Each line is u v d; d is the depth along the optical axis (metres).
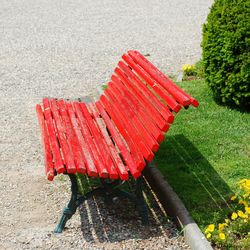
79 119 6.08
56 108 6.34
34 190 5.89
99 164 4.98
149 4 15.68
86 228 5.14
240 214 4.77
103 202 5.57
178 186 5.67
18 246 4.92
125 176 4.82
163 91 5.21
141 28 12.98
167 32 12.60
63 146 5.32
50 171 4.88
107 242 4.92
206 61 7.54
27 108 8.24
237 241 4.75
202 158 6.21
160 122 4.84
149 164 5.96
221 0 7.47
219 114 7.36
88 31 12.77
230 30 7.14
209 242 4.69
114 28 13.02
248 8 7.09
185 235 4.90
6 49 11.42
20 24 13.48
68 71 9.98
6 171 6.34
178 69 9.88
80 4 15.74
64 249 4.84
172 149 6.46
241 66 7.11
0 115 7.98
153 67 5.91
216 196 5.46
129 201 5.59
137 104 5.60
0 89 9.09
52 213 5.45
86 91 8.98
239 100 7.34
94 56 10.84
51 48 11.44
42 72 9.95
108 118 6.17
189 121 7.21
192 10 14.82
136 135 5.29
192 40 11.88
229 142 6.57
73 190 5.07
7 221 5.33
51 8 15.25
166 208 5.38
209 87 7.82
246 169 5.92
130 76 6.21
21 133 7.35
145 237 4.98
